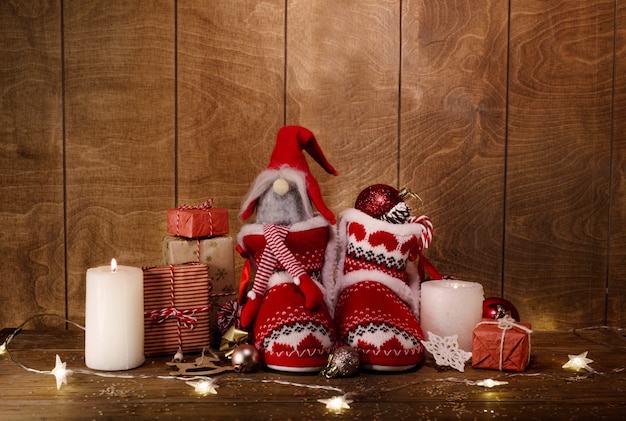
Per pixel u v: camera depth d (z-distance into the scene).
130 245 1.56
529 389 1.28
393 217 1.38
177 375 1.32
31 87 1.53
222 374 1.33
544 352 1.43
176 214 1.44
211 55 1.54
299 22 1.54
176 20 1.54
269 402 1.24
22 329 1.54
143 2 1.53
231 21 1.54
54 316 1.56
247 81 1.55
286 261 1.34
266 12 1.54
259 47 1.54
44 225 1.55
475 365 1.35
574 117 1.57
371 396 1.26
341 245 1.41
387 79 1.56
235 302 1.40
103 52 1.53
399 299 1.40
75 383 1.29
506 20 1.56
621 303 1.59
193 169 1.55
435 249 1.57
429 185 1.57
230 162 1.56
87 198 1.55
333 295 1.39
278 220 1.36
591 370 1.34
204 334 1.41
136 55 1.54
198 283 1.40
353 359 1.30
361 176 1.56
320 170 1.56
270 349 1.32
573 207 1.58
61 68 1.53
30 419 1.20
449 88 1.56
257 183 1.37
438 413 1.22
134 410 1.22
